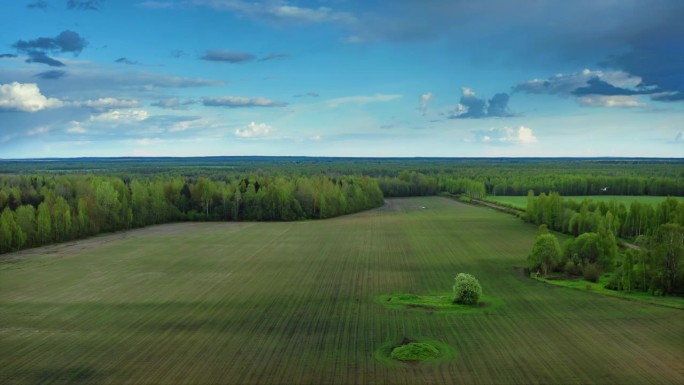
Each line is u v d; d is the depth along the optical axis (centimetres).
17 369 5006
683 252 7256
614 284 7675
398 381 4719
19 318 6469
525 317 6369
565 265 8775
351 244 11594
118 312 6681
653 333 5809
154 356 5275
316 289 7731
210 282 8194
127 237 12900
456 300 6962
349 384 4669
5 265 9581
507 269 8981
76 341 5694
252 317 6444
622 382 4681
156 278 8488
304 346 5506
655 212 11888
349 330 5959
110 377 4819
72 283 8181
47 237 11931
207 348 5469
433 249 10875
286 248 11156
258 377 4797
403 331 5916
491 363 5075
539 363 5066
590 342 5569
